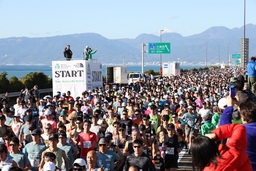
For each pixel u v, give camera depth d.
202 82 47.62
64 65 30.64
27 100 24.56
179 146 12.97
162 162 13.03
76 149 11.52
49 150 10.86
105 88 34.44
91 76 31.36
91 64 31.44
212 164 4.60
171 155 12.84
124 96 25.08
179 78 58.12
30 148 10.85
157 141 13.09
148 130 14.43
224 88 33.28
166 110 17.34
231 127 4.90
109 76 63.12
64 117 15.53
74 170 9.44
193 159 4.67
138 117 15.82
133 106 18.77
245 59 86.31
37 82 50.66
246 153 4.91
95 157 9.99
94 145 12.18
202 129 14.40
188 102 20.47
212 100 22.97
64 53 32.41
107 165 10.62
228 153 4.72
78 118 13.12
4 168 7.78
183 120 17.02
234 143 4.76
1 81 43.41
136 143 9.87
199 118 17.03
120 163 11.03
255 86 13.20
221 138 4.89
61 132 11.24
